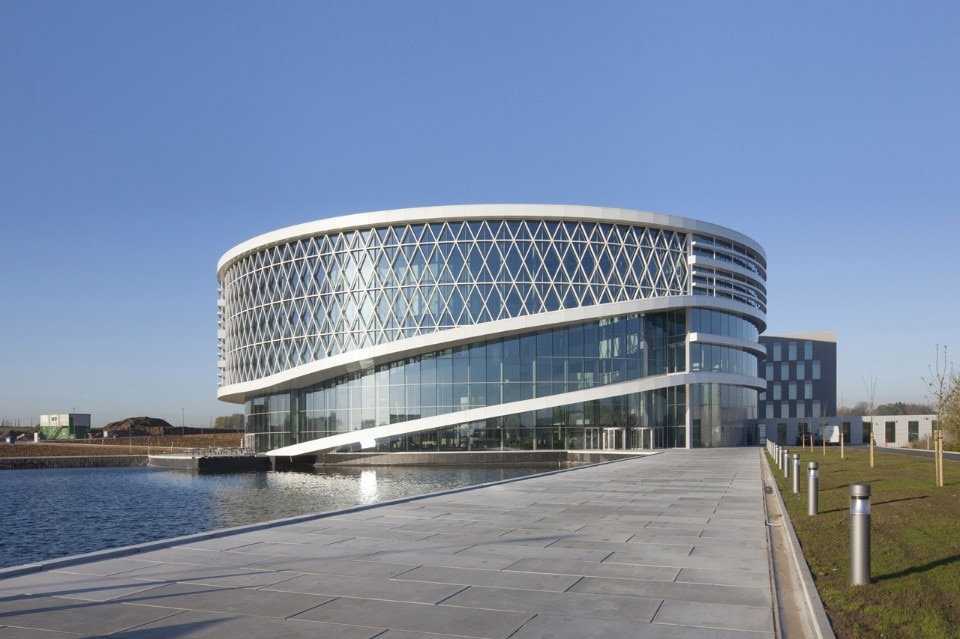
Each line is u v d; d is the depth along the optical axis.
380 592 9.73
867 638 7.61
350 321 69.69
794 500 20.75
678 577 10.61
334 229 70.62
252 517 35.69
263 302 76.94
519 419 67.25
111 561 11.73
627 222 70.50
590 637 7.81
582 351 67.94
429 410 67.06
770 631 8.00
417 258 68.75
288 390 73.62
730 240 77.44
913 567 11.03
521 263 68.12
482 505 19.66
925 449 68.50
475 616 8.62
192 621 8.41
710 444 72.56
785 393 105.56
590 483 27.45
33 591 9.77
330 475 60.50
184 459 73.56
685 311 72.38
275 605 9.09
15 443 115.44
